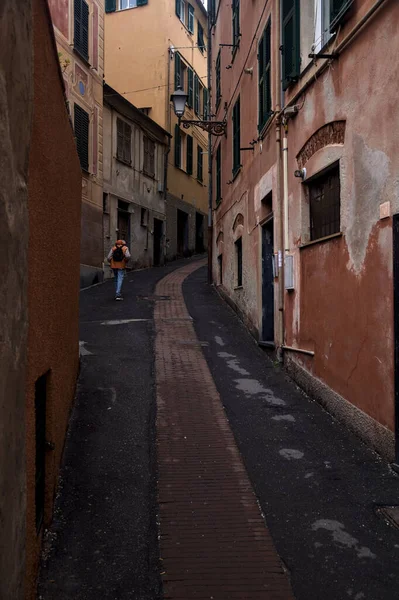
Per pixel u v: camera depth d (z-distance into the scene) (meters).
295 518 3.98
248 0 10.71
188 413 6.06
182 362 8.11
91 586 3.16
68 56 14.06
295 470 4.75
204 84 28.36
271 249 9.41
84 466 4.70
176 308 12.67
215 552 3.54
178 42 24.53
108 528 3.79
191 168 27.42
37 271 3.15
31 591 2.85
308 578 3.29
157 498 4.23
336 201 6.18
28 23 2.65
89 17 15.41
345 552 3.56
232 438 5.41
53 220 4.02
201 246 30.27
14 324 2.32
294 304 7.52
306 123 6.83
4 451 2.13
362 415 5.26
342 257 5.73
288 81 7.27
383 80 4.75
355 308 5.41
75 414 5.82
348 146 5.53
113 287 15.91
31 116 2.78
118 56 23.73
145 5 23.39
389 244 4.67
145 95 23.38
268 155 8.80
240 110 11.68
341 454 5.04
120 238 19.23
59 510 3.97
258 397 6.79
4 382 2.13
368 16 4.92
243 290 11.19
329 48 5.99
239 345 9.48
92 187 16.05
